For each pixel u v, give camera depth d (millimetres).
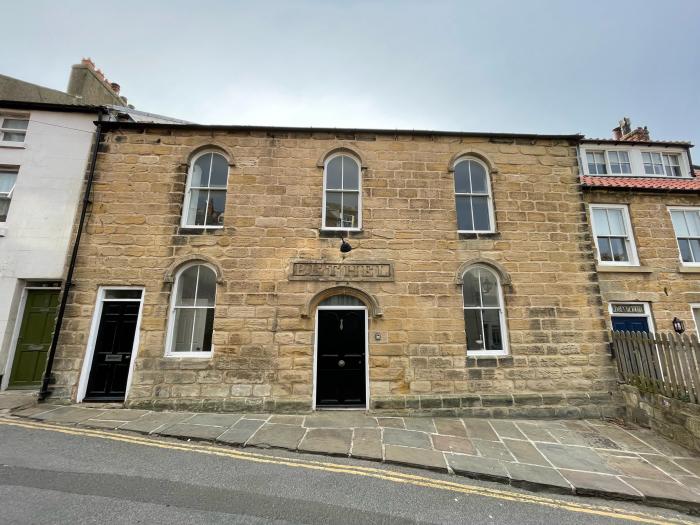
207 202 8148
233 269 7598
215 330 7309
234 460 4898
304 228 7914
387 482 4449
